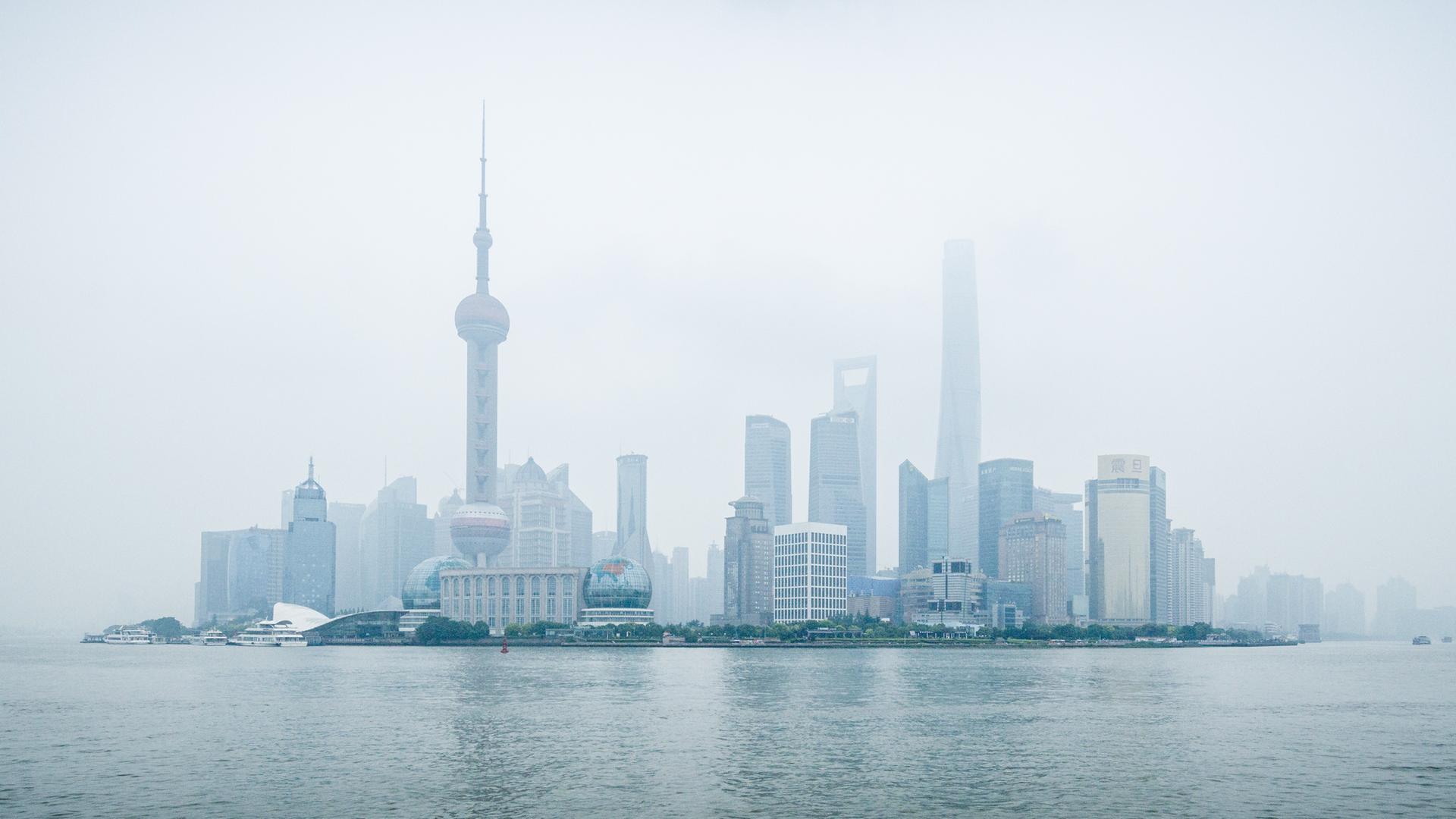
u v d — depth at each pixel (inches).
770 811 5073.8
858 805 5201.8
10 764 6333.7
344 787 5600.4
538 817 4963.1
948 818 4963.1
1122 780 5831.7
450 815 4995.1
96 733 7613.2
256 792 5477.4
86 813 5073.8
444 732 7593.5
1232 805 5246.1
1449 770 6161.4
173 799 5344.5
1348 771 6127.0
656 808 5137.8
